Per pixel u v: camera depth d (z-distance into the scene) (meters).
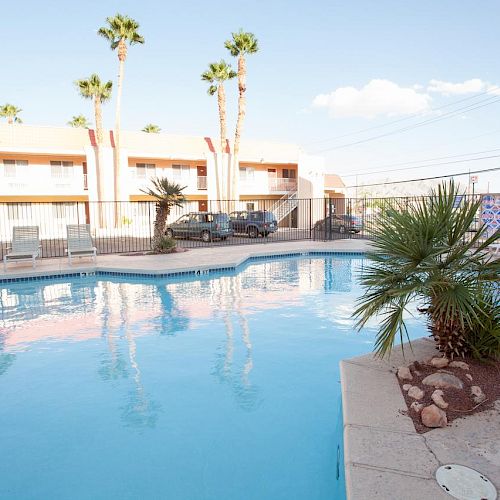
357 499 2.56
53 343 7.08
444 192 4.40
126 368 5.99
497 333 4.28
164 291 11.11
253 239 23.28
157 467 3.72
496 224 13.92
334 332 7.60
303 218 34.75
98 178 28.62
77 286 11.77
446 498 2.58
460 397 3.81
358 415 3.60
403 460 2.97
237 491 3.39
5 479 3.58
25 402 4.99
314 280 12.60
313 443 4.06
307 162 34.75
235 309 9.24
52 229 28.72
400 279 4.34
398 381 4.28
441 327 4.57
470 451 3.08
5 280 11.97
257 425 4.41
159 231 17.03
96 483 3.51
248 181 35.41
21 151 26.12
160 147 32.66
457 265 4.18
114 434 4.27
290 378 5.60
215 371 5.85
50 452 3.97
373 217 4.81
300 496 3.32
